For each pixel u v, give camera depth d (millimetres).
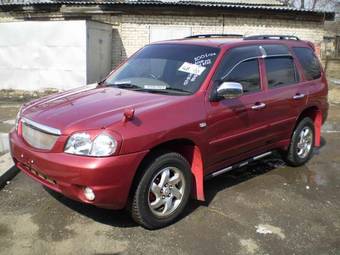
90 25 13398
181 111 3916
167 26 15375
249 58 4832
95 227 3900
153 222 3836
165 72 4574
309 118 6016
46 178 3678
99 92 4402
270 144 5312
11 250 3471
